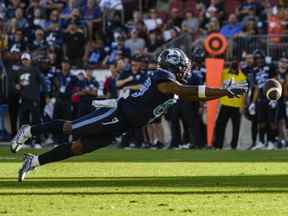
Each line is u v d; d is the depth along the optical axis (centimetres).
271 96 3300
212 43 6562
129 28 7731
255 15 7538
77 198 3022
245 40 7144
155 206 2808
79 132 3278
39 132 3338
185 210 2705
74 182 3619
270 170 4300
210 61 6166
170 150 6209
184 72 3309
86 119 3278
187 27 7656
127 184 3531
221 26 7725
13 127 6738
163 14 8100
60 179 3759
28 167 3347
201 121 6500
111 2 8006
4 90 6750
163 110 3300
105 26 7769
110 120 3259
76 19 7525
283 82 6400
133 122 3278
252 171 4234
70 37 7275
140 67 6375
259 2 7675
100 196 3091
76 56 7275
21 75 6500
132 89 6331
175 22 7912
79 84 6562
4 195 3106
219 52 6544
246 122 6706
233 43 7144
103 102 3269
